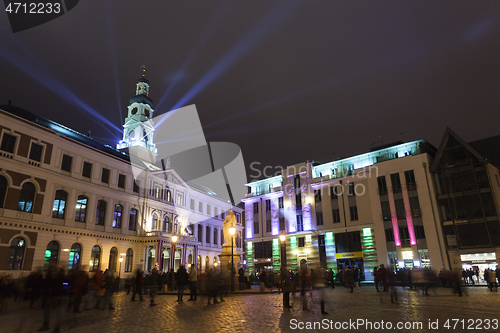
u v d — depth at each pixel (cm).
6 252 3053
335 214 4531
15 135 3306
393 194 4153
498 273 2548
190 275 1905
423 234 3853
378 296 1980
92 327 1006
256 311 1337
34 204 3359
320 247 4541
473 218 3653
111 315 1284
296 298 1906
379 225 4141
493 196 3600
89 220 3928
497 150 4394
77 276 1251
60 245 3547
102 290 1490
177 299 2008
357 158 4656
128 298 2211
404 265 3878
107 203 4194
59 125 4000
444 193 3906
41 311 1535
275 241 4975
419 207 3947
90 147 4069
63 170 3762
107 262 4041
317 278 1273
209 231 6059
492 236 3528
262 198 5316
